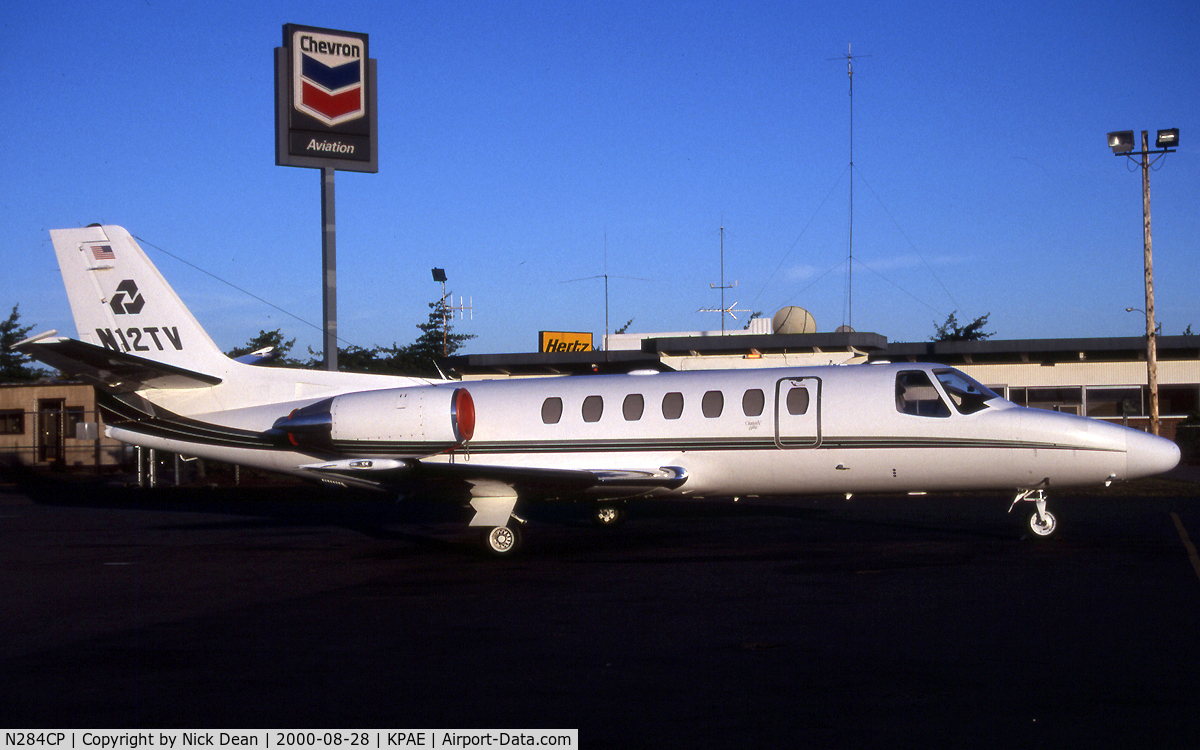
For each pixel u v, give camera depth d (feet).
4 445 115.03
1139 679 21.91
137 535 55.36
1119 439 43.88
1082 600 30.55
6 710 21.40
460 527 57.82
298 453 53.88
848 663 23.76
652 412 49.39
